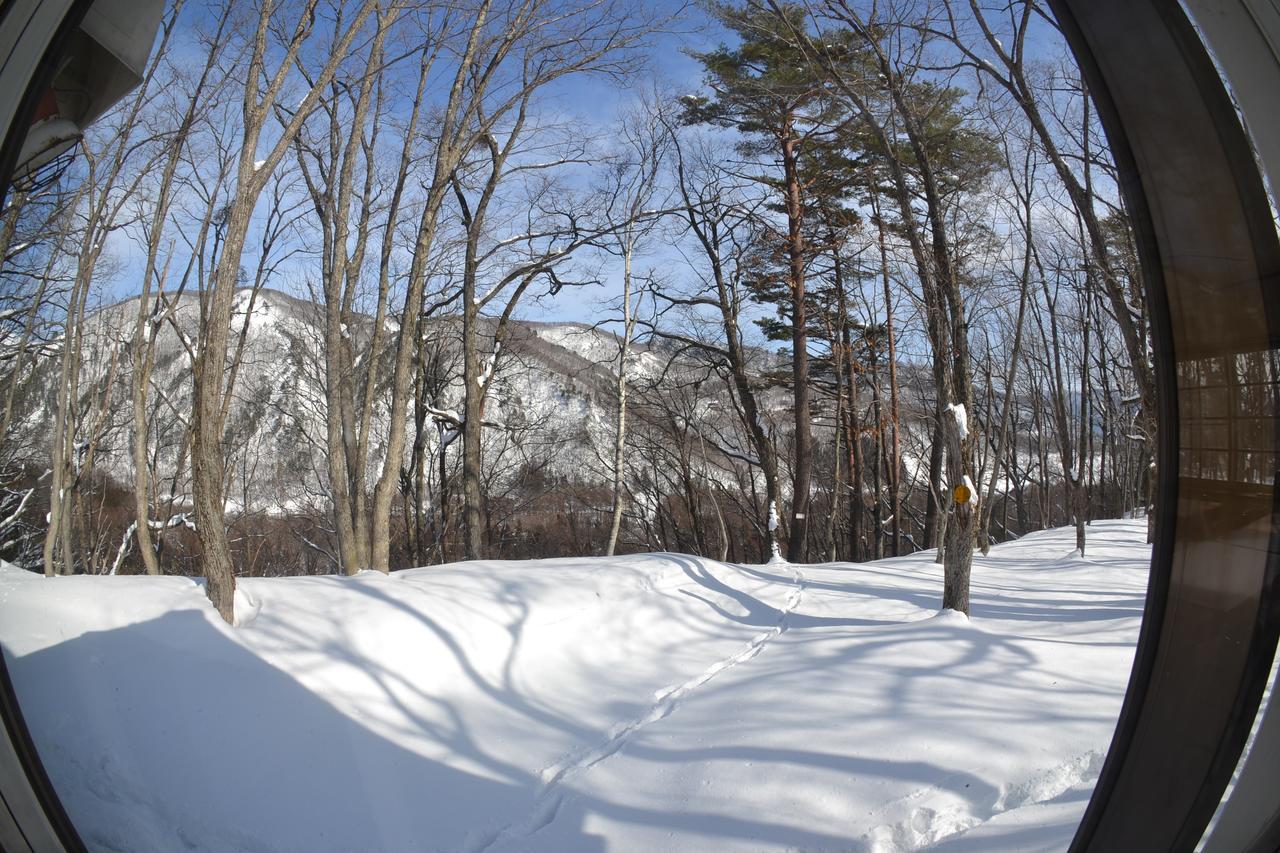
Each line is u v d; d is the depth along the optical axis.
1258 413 2.23
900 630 8.06
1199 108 2.25
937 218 9.40
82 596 5.79
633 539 36.34
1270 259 2.18
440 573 9.37
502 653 7.88
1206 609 2.34
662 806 5.32
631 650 8.95
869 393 36.06
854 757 5.39
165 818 4.69
